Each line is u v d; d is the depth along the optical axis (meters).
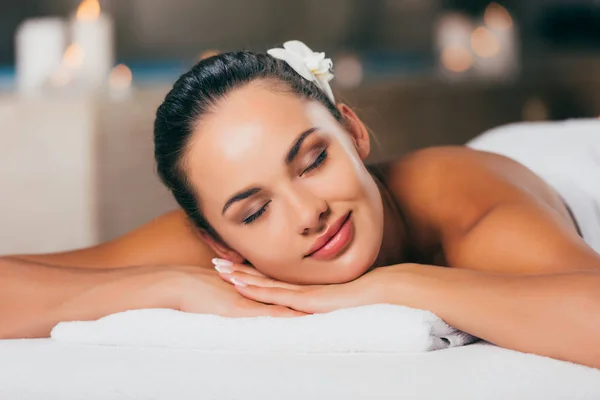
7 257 1.51
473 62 4.18
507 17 4.25
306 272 1.33
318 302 1.29
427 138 3.85
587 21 4.73
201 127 1.34
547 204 1.46
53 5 4.29
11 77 4.11
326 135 1.32
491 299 1.18
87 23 3.33
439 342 1.19
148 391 1.09
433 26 4.86
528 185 1.56
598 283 1.14
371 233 1.32
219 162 1.32
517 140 2.02
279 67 1.37
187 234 1.58
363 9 4.79
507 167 1.58
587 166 1.83
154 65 4.50
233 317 1.31
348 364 1.12
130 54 4.46
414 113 3.80
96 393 1.11
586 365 1.12
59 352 1.25
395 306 1.20
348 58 4.00
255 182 1.29
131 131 3.16
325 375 1.08
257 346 1.21
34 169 3.11
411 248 1.60
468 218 1.46
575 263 1.24
